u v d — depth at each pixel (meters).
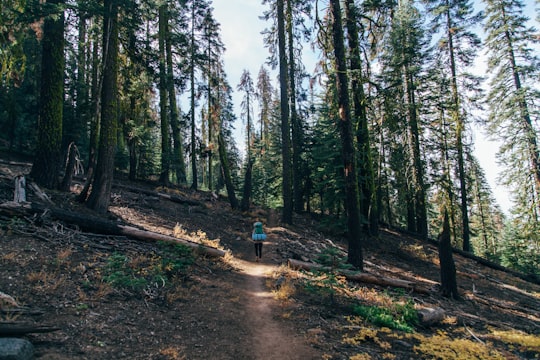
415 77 22.14
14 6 8.54
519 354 6.76
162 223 13.62
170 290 6.86
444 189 12.02
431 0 22.08
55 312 4.84
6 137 23.86
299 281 9.24
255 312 6.82
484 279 16.52
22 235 7.38
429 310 8.34
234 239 15.08
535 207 20.67
